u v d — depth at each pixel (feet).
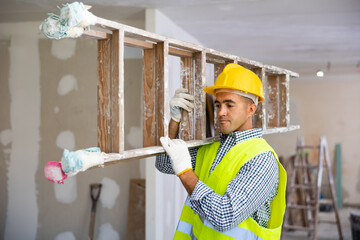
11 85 12.83
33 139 12.75
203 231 5.36
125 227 12.21
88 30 4.24
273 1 9.84
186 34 13.62
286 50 17.31
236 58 6.42
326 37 14.47
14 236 12.96
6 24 12.76
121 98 4.46
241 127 5.77
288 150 27.14
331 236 18.48
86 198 12.48
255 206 5.09
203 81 5.80
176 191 12.10
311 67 22.52
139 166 12.15
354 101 26.32
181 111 5.96
